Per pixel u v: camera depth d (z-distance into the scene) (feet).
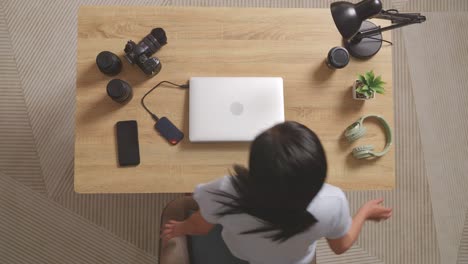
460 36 7.67
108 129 4.70
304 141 2.31
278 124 2.44
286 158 2.27
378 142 4.83
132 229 6.77
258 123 4.59
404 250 6.99
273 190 2.39
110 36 4.85
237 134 4.58
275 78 4.70
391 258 6.95
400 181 7.19
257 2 7.47
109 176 4.63
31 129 7.00
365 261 6.89
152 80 4.79
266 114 4.61
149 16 4.89
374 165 4.78
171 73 4.81
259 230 3.15
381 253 6.95
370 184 4.77
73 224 6.75
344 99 4.87
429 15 7.68
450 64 7.57
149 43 4.64
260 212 2.75
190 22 4.90
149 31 4.88
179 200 4.82
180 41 4.86
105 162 4.65
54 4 7.31
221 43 4.89
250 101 4.62
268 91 4.65
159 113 4.75
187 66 4.83
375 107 4.88
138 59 4.59
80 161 4.63
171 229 4.37
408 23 4.29
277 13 4.96
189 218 4.20
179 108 4.76
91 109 4.72
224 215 3.29
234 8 4.95
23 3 7.29
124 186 4.62
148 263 6.70
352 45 4.84
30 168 6.89
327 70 4.91
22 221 6.73
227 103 4.61
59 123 7.04
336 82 4.89
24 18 7.27
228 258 4.63
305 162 2.28
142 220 6.79
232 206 3.04
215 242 4.68
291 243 3.43
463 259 7.04
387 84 4.91
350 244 4.14
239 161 4.67
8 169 6.88
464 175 7.29
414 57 7.55
